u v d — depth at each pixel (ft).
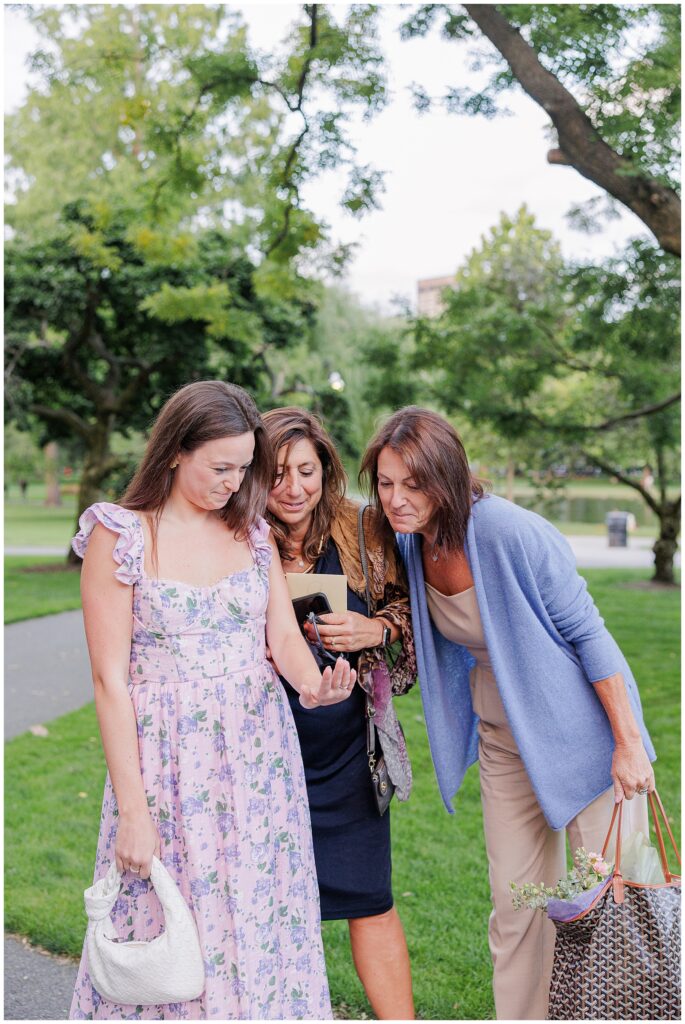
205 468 6.31
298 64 22.99
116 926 6.31
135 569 6.27
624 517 62.18
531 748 7.41
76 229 44.11
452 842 13.12
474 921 10.64
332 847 7.80
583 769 7.51
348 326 63.82
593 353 37.40
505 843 8.02
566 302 35.53
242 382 51.49
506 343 36.29
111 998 6.10
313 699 6.57
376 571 7.96
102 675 6.25
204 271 45.83
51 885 11.59
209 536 6.63
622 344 32.35
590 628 7.45
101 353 49.52
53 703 21.79
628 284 28.94
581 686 7.55
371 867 7.88
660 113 17.33
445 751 8.16
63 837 13.30
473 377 37.73
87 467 50.98
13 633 31.45
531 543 7.33
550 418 39.83
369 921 7.97
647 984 6.38
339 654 7.82
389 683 7.93
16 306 46.11
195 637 6.41
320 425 7.89
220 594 6.51
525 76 17.58
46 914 10.71
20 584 43.96
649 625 29.99
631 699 7.56
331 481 7.96
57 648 28.81
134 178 47.16
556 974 6.72
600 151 17.35
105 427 51.24
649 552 59.00
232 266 46.34
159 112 26.40
